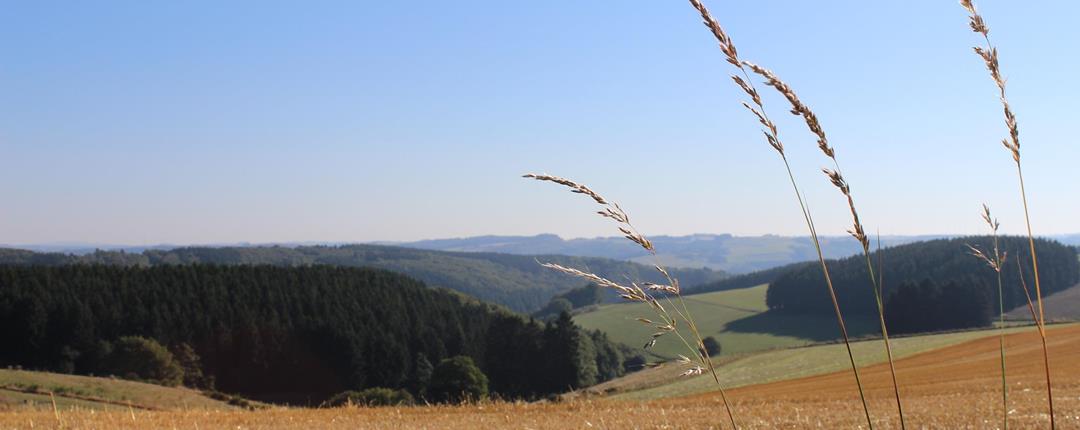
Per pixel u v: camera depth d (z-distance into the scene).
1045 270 87.25
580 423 13.27
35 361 69.31
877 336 69.69
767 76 1.91
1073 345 40.69
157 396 43.09
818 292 101.00
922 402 17.34
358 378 76.75
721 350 88.06
